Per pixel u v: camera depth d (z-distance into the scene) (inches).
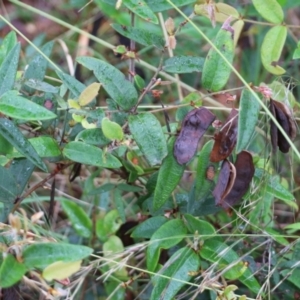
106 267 34.6
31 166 32.0
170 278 31.0
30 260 28.3
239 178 31.6
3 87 30.4
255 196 33.5
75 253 28.2
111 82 31.4
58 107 34.1
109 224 35.6
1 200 31.5
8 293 30.5
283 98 33.4
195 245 31.7
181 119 32.4
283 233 36.6
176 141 31.1
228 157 31.7
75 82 32.4
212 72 31.6
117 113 32.2
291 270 32.4
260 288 31.9
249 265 33.6
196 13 32.4
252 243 34.4
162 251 34.6
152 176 33.6
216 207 33.3
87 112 31.7
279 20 32.8
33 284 29.6
